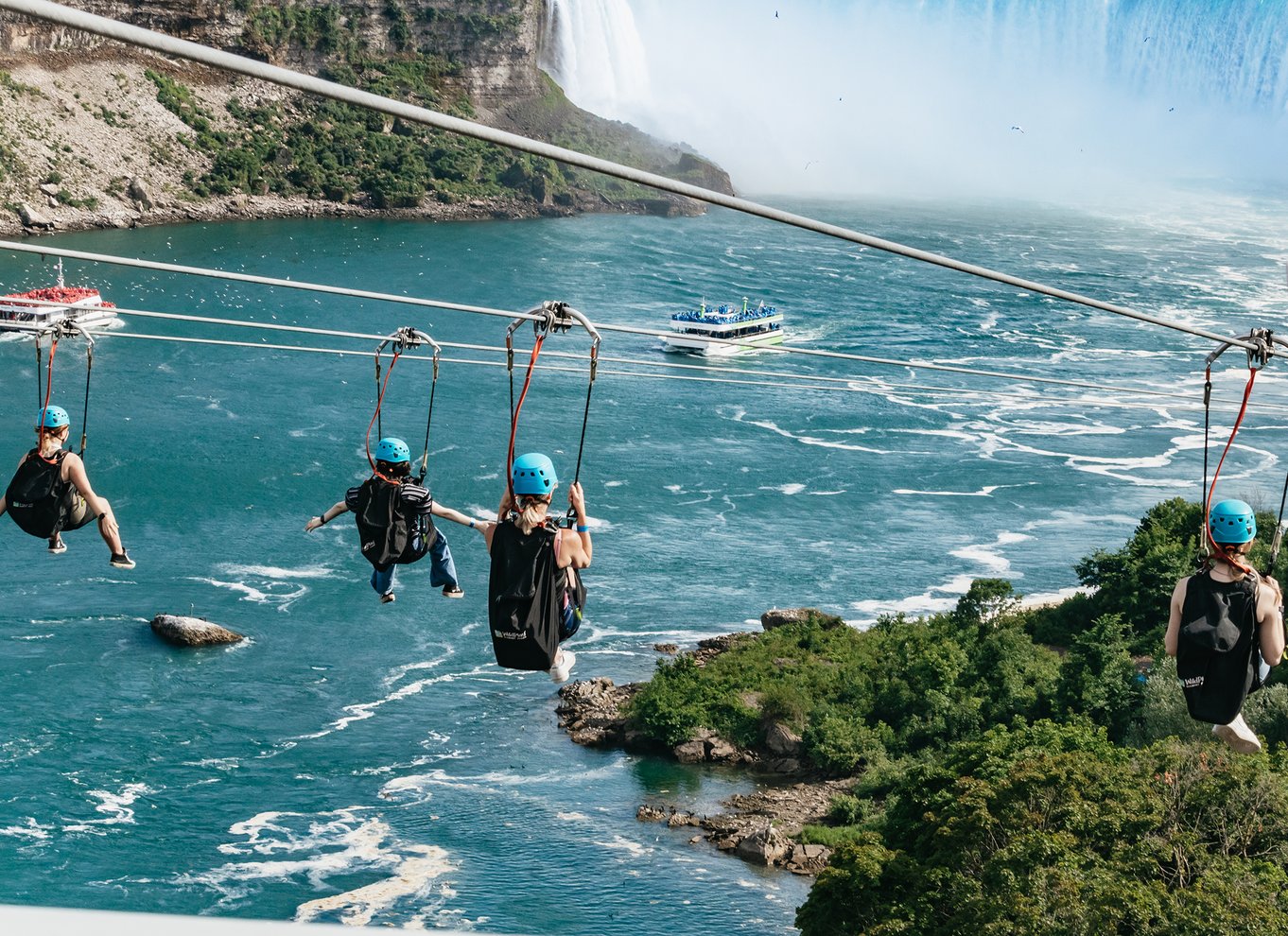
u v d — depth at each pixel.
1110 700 68.31
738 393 131.50
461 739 68.31
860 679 72.69
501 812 61.72
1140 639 78.50
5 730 64.62
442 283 171.25
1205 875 37.41
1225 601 12.74
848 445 118.06
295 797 61.66
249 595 81.19
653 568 91.00
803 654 76.62
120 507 91.75
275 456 103.38
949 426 125.19
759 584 89.69
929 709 70.19
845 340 157.25
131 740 65.00
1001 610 79.56
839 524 100.38
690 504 102.12
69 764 62.53
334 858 57.00
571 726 70.38
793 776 67.56
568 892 55.53
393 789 63.09
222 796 61.25
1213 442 122.94
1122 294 192.62
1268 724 58.66
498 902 54.31
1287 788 42.72
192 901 53.34
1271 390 140.62
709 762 68.44
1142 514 104.88
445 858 57.59
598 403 124.44
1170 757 46.00
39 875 54.19
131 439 104.31
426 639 78.19
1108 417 130.12
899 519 101.94
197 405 113.81
